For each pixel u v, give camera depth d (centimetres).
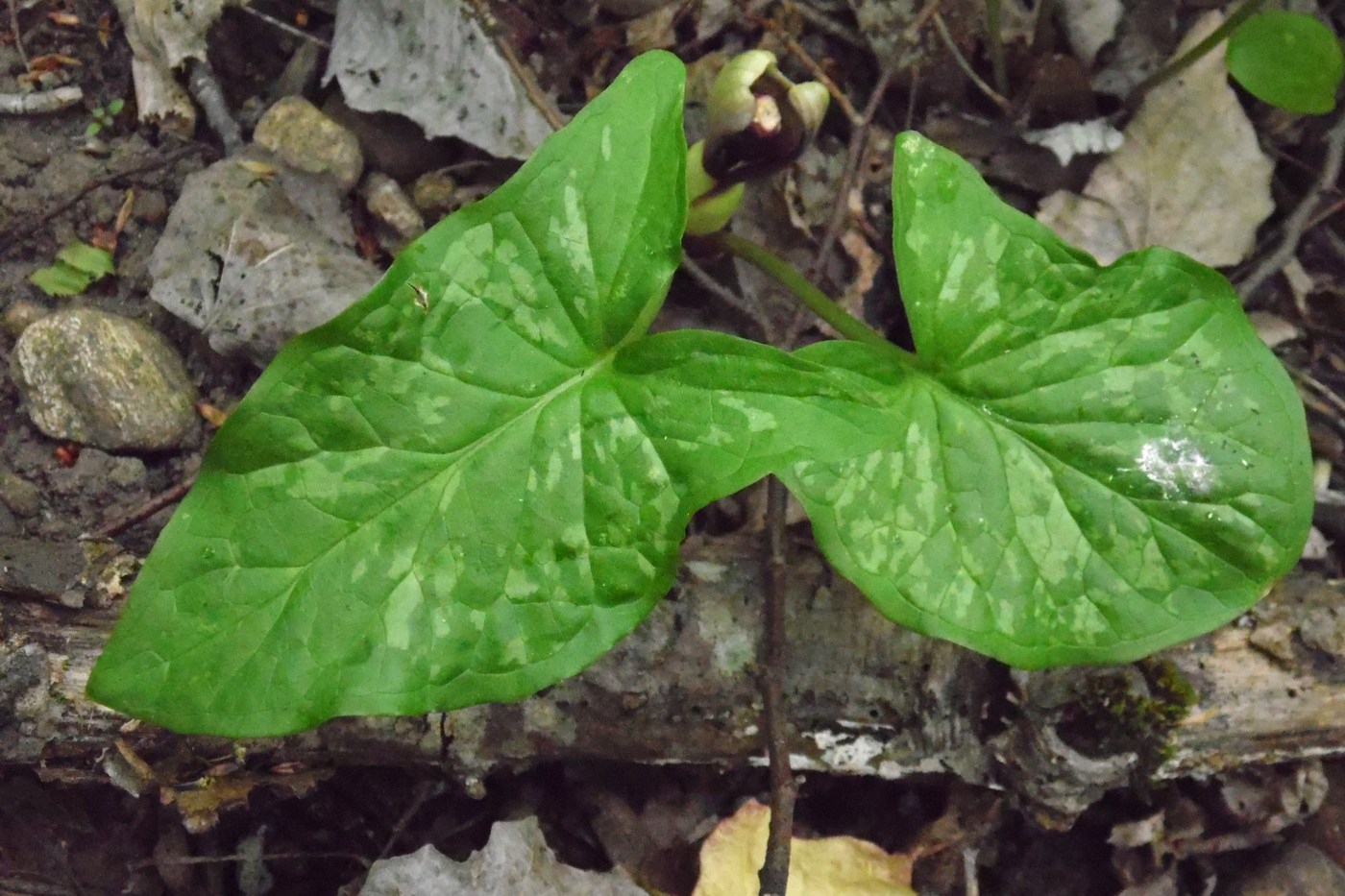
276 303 53
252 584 44
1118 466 48
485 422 45
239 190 54
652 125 44
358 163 56
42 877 52
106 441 52
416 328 45
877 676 51
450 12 56
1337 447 57
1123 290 48
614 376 45
